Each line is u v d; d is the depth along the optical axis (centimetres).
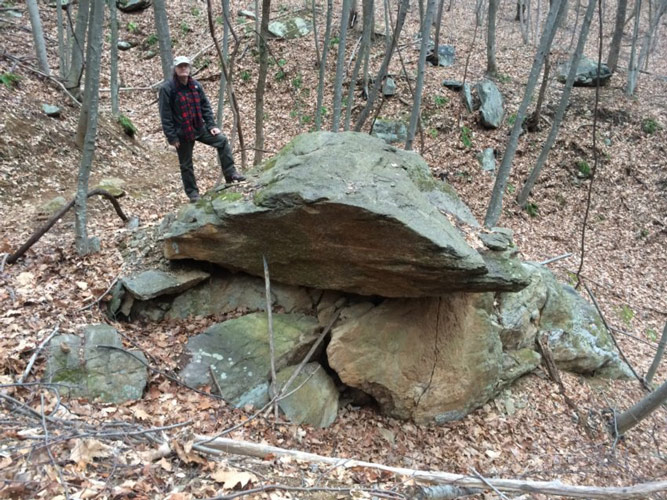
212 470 366
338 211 472
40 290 534
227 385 507
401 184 528
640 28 2395
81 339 481
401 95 1534
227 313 591
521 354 710
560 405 693
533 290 744
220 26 1845
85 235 600
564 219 1316
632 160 1441
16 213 729
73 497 297
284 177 518
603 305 1050
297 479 386
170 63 943
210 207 550
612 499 432
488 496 477
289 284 598
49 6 1795
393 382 574
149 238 636
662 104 1614
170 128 575
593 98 1612
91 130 563
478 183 1338
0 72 999
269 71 1628
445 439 582
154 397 470
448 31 2077
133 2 1902
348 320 582
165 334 550
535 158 1431
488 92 1488
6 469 308
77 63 1126
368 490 389
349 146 569
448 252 477
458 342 607
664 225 1307
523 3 2100
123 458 350
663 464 657
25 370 430
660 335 1007
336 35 1803
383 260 502
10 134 873
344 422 564
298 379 539
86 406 421
